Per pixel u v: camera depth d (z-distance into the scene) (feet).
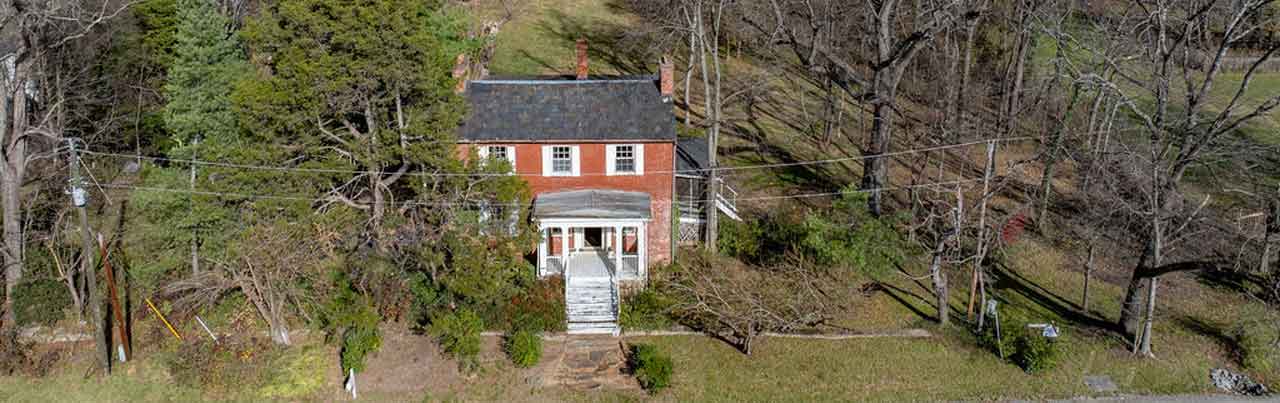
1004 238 133.80
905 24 178.40
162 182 112.16
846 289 119.75
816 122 177.78
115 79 150.20
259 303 106.93
